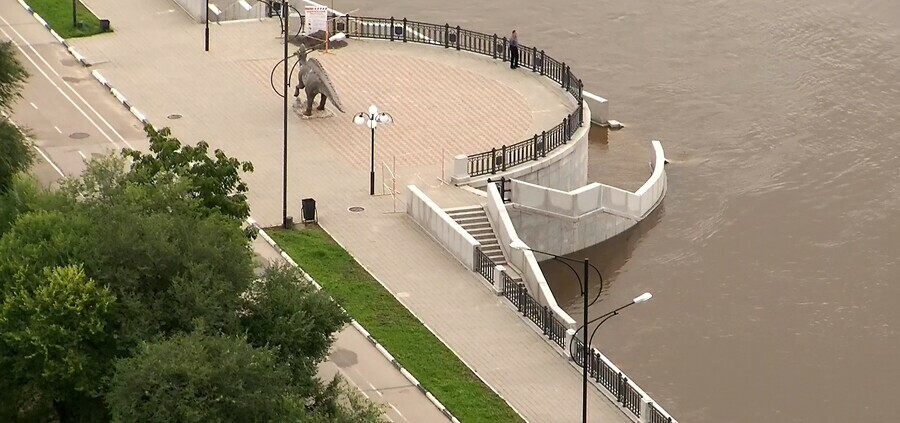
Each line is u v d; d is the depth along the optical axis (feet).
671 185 449.48
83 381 293.43
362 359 349.82
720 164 461.37
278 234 390.63
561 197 408.87
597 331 387.14
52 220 312.09
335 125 438.81
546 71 464.65
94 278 302.66
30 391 296.71
